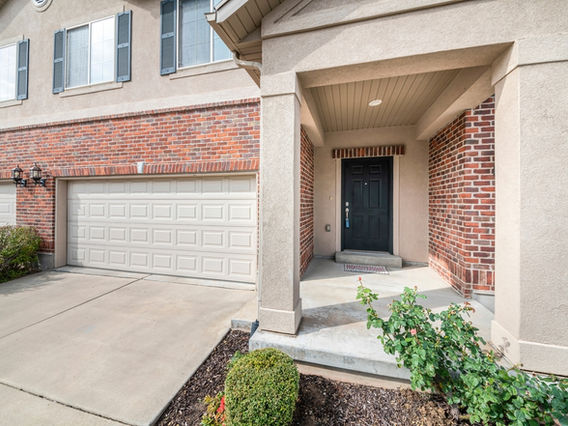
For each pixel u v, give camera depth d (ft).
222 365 7.75
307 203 15.75
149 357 8.08
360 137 17.21
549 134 5.96
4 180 19.34
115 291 13.79
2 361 7.87
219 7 7.50
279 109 7.80
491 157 10.80
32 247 17.29
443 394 5.84
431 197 15.43
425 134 14.80
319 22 7.38
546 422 4.50
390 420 5.59
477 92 9.23
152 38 16.01
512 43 6.21
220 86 14.64
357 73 7.79
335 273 14.35
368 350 6.92
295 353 7.11
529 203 6.06
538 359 5.96
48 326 10.02
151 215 16.56
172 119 15.29
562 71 5.90
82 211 18.04
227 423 5.06
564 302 5.89
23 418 5.88
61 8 18.10
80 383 6.93
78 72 17.80
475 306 10.12
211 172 14.71
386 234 17.44
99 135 16.78
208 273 15.58
